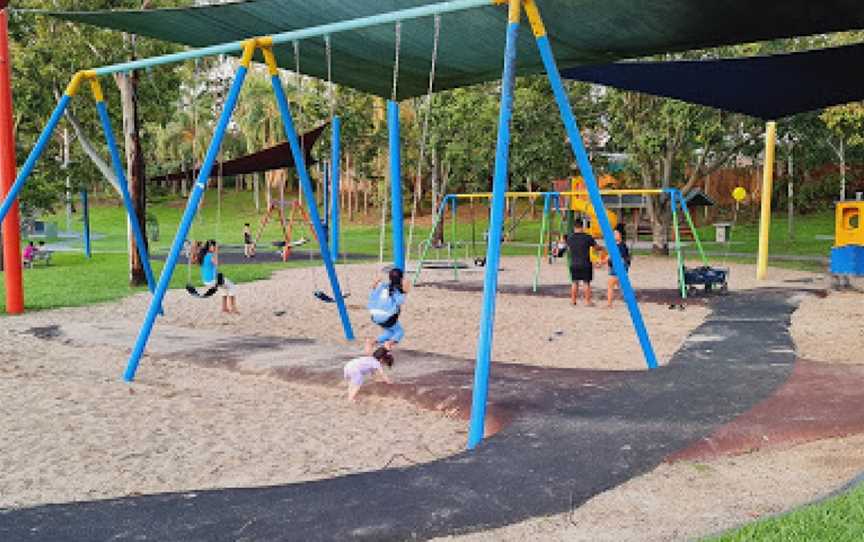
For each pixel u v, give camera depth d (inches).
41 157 898.1
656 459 189.8
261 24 364.5
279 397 288.2
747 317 452.1
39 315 520.4
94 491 190.2
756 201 1987.0
